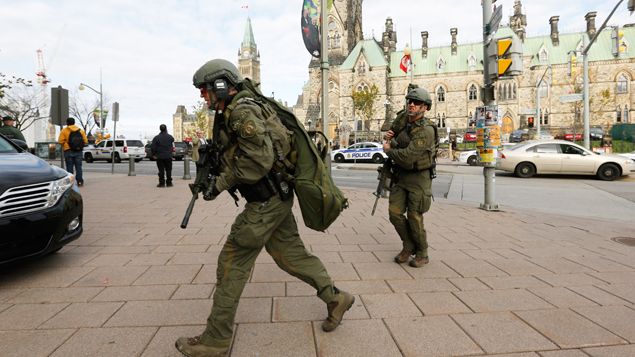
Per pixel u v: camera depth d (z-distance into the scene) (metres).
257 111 2.33
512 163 17.17
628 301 3.47
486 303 3.41
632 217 8.24
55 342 2.69
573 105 66.00
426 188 4.32
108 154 31.58
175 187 12.55
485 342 2.73
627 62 64.69
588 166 16.22
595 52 66.62
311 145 2.61
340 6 77.00
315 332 2.87
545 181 15.60
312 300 3.46
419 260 4.43
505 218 7.48
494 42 7.89
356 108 65.25
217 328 2.40
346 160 31.20
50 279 3.96
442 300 3.48
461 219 7.37
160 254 4.88
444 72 73.38
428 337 2.80
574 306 3.35
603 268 4.45
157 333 2.83
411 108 4.14
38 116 47.44
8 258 3.75
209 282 3.88
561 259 4.81
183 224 2.26
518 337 2.80
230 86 2.49
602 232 6.35
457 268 4.41
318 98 77.25
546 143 17.19
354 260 4.70
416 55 76.69
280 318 3.09
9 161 4.36
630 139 35.19
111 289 3.69
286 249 2.75
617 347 2.67
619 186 13.73
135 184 13.41
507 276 4.15
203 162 2.41
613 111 65.31
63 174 4.55
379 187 4.57
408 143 4.24
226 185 2.36
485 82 8.28
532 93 68.31
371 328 2.93
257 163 2.31
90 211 8.00
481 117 8.35
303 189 2.57
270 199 2.51
